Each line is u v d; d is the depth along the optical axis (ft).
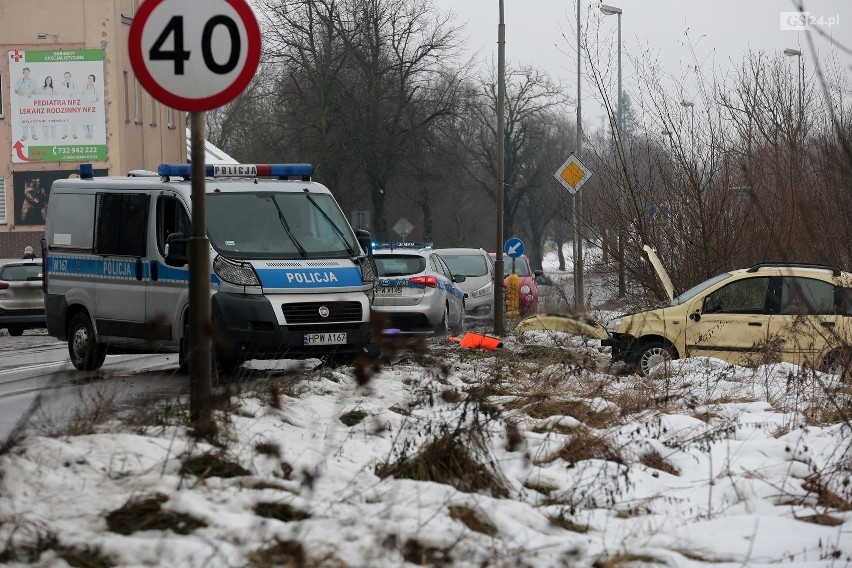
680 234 116.78
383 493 38.24
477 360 86.94
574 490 41.73
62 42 306.76
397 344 46.39
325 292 86.07
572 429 53.36
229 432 44.91
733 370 76.33
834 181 78.69
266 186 92.22
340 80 325.62
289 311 84.69
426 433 45.88
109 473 36.91
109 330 94.48
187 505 33.65
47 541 30.50
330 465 41.57
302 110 323.57
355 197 370.12
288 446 45.32
